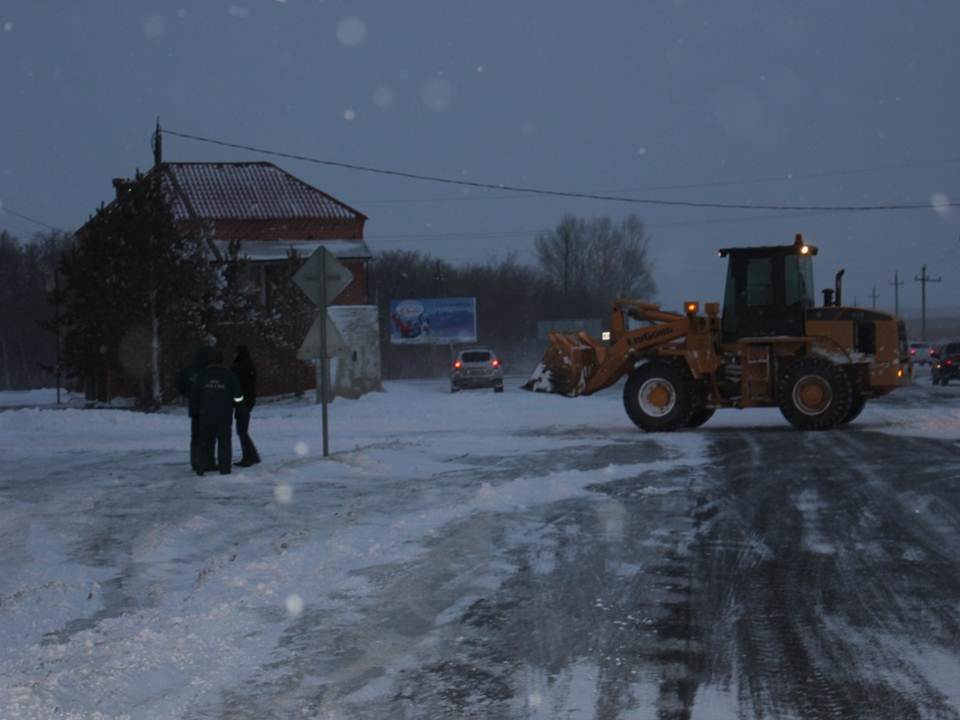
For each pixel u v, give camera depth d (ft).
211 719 17.31
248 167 161.27
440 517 36.42
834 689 18.69
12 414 85.40
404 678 19.48
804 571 28.30
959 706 17.71
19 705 17.40
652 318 73.56
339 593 25.99
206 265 115.44
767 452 55.77
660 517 36.50
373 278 261.03
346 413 94.07
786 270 69.31
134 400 129.59
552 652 21.11
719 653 20.97
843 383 66.64
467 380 147.13
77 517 37.24
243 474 47.57
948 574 27.89
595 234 336.29
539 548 31.35
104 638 21.93
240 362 52.11
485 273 285.84
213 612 23.82
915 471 47.83
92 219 113.29
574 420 82.02
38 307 270.26
